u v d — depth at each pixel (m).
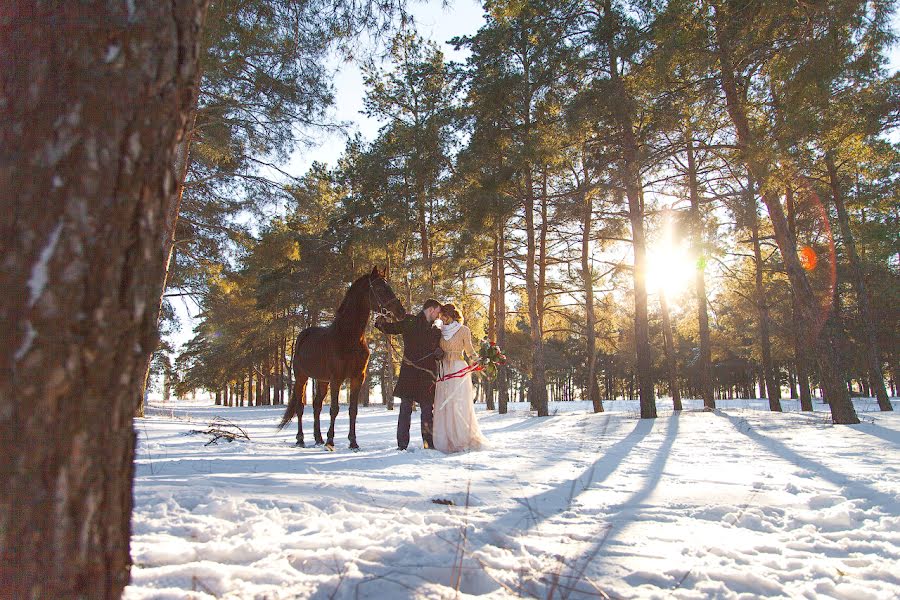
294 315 34.62
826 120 10.73
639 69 13.60
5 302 1.22
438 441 7.40
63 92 1.28
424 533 2.82
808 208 19.56
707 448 7.55
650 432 10.45
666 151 13.50
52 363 1.22
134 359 1.38
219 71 11.16
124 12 1.36
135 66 1.36
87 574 1.28
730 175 16.77
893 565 2.58
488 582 2.21
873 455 6.62
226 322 21.91
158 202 1.43
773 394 20.59
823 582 2.31
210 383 47.56
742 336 33.84
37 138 1.27
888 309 30.36
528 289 19.41
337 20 5.44
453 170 20.62
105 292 1.30
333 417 7.99
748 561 2.62
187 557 2.44
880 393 18.77
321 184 15.84
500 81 17.19
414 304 23.95
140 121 1.37
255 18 6.89
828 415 15.16
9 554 1.19
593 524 3.26
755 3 11.13
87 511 1.28
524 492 4.25
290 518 3.20
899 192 20.28
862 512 3.62
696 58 11.88
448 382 7.55
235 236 17.05
